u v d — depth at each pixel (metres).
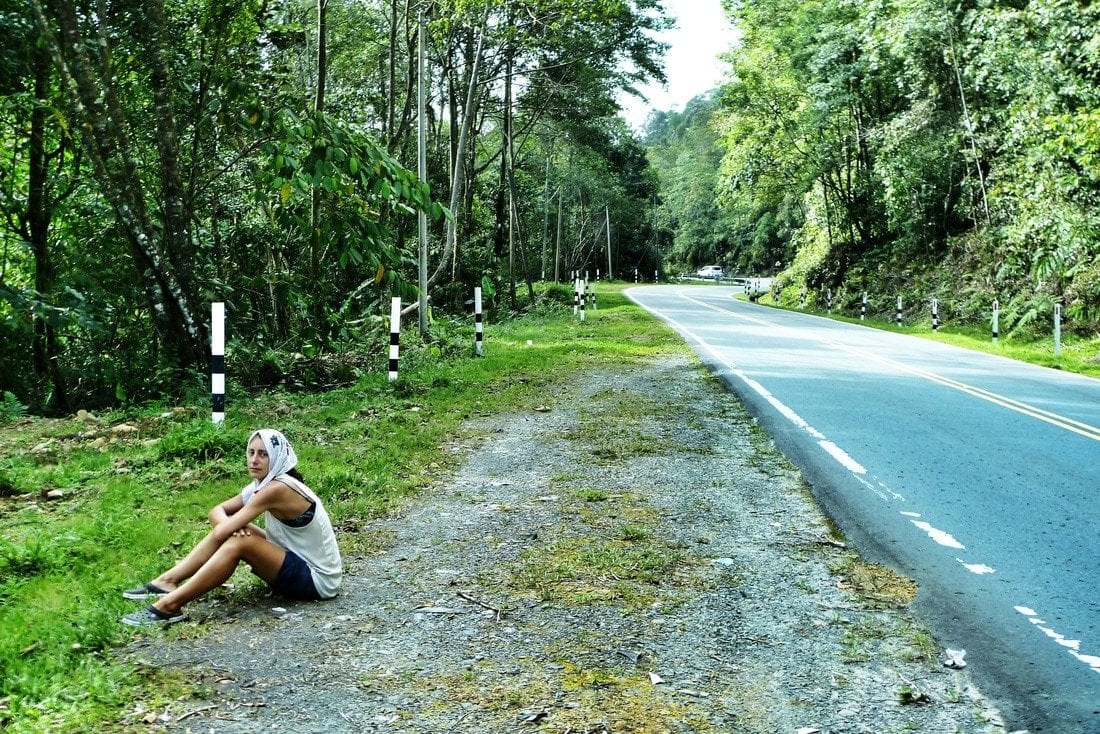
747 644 4.47
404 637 4.49
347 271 20.78
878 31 28.95
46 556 5.34
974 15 23.78
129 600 4.76
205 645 4.36
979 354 18.17
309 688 3.92
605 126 35.34
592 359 16.11
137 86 14.52
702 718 3.72
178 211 11.87
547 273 69.50
